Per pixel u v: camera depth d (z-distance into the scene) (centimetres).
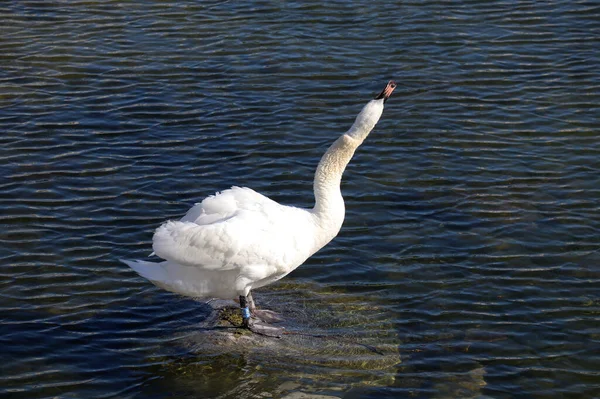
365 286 1080
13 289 1054
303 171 1329
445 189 1280
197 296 988
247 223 948
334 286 1083
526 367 938
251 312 1030
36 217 1199
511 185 1288
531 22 1808
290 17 1839
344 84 1590
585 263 1110
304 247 978
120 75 1616
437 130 1441
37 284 1066
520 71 1627
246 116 1486
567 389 904
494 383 915
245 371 938
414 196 1263
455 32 1770
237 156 1367
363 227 1194
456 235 1172
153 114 1489
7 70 1623
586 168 1330
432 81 1593
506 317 1016
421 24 1803
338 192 989
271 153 1377
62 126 1445
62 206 1229
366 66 1645
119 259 1118
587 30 1772
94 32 1780
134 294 1062
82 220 1198
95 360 948
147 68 1642
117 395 898
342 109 1511
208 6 1900
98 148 1383
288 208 984
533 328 996
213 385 917
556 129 1441
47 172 1312
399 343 981
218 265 945
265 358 958
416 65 1647
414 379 924
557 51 1694
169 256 948
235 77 1614
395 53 1691
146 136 1422
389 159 1359
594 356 952
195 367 944
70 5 1902
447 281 1083
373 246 1154
